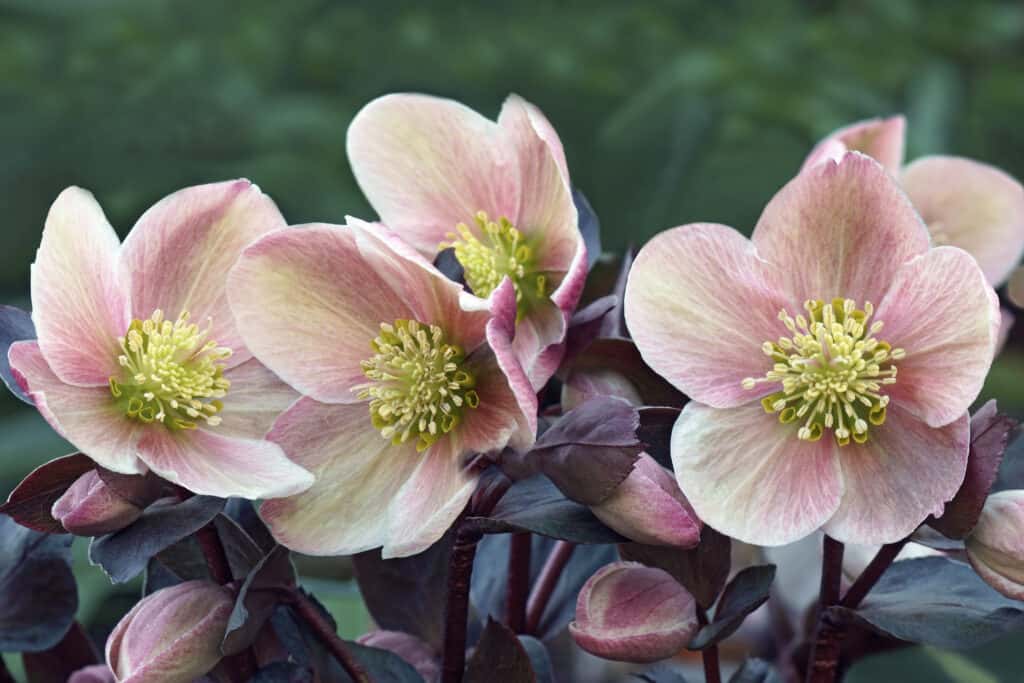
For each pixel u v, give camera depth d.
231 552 0.83
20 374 0.79
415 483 0.81
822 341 0.81
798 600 0.94
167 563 0.84
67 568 0.85
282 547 0.81
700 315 0.81
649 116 2.27
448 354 0.81
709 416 0.81
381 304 0.82
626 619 0.81
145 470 0.80
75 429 0.80
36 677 0.88
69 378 0.80
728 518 0.80
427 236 0.84
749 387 0.81
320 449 0.81
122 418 0.80
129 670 0.79
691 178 2.31
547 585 0.87
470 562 0.82
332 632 0.82
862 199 0.81
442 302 0.81
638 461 0.80
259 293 0.81
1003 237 0.90
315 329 0.81
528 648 0.85
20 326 0.82
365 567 0.87
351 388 0.82
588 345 0.83
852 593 0.82
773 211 0.81
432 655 0.86
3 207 2.33
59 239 0.80
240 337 0.82
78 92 2.42
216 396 0.81
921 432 0.80
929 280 0.80
